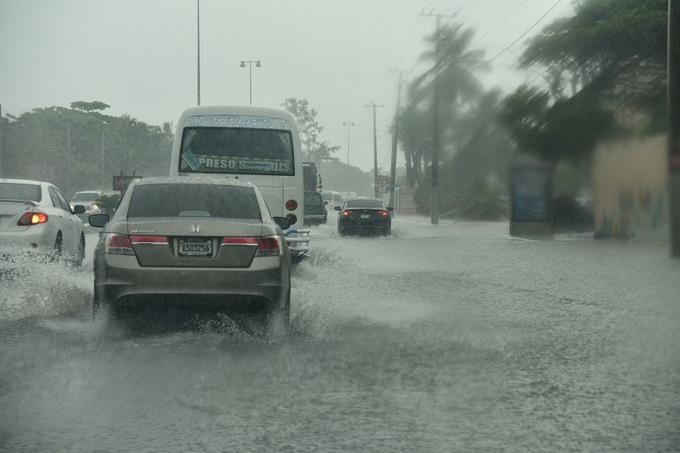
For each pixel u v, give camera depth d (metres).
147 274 9.91
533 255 25.08
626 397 7.37
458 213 65.12
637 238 32.66
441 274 18.73
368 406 7.02
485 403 7.15
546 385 7.80
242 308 10.16
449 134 63.62
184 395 7.28
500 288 15.82
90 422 6.46
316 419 6.62
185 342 9.58
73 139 121.38
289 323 10.75
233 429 6.32
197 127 18.94
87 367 8.24
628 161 33.47
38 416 6.61
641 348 9.64
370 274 18.64
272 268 10.20
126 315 10.29
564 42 41.00
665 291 15.34
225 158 18.92
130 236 10.05
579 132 36.75
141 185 11.12
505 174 41.88
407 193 89.00
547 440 6.12
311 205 55.59
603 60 40.00
